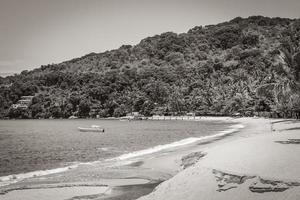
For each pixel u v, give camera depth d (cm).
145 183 2720
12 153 5238
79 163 4012
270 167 2011
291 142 2784
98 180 2834
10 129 12519
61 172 3341
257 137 3444
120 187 2588
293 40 9356
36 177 3095
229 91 19138
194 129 10138
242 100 17250
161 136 7925
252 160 2234
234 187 1877
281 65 9806
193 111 19738
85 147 5831
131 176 2981
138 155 4375
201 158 2836
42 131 11225
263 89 13988
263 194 1722
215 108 18750
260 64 19475
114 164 3709
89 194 2395
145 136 8088
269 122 9869
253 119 13138
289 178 1780
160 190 2197
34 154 5053
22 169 3741
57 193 2419
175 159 3697
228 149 2816
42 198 2292
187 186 2098
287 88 9925
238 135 6488
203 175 2158
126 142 6631
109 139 7500
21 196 2342
